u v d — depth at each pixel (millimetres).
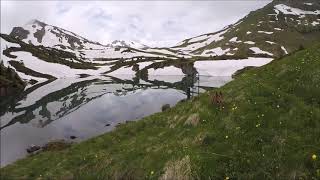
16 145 46750
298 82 22234
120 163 21562
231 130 19016
